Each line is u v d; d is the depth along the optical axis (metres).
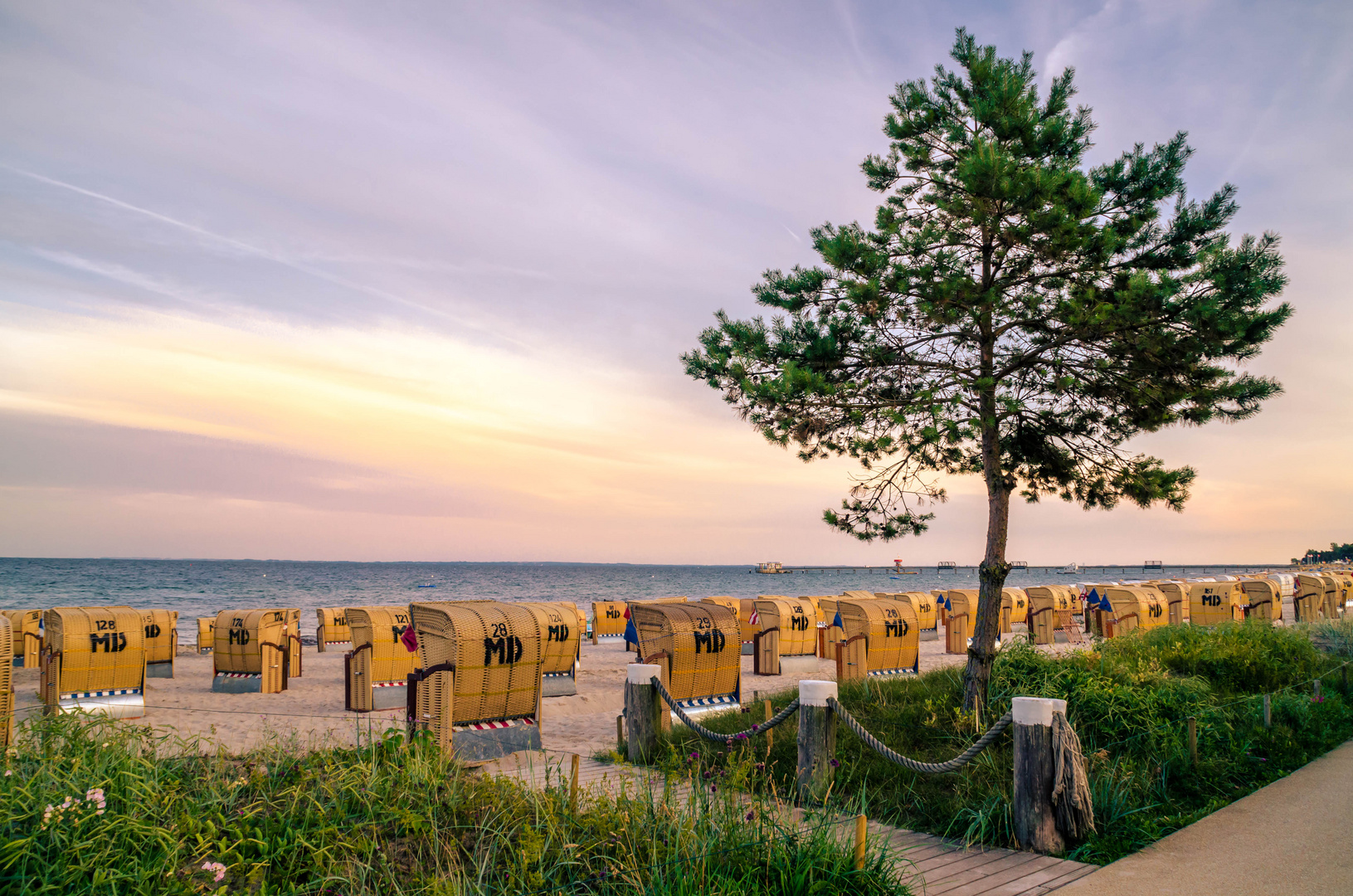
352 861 4.79
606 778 6.77
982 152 8.64
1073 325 8.93
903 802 7.38
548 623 15.23
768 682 18.47
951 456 11.12
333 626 26.53
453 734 9.30
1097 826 6.59
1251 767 8.79
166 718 12.98
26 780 5.16
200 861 4.68
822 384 9.14
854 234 9.75
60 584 93.25
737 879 4.94
